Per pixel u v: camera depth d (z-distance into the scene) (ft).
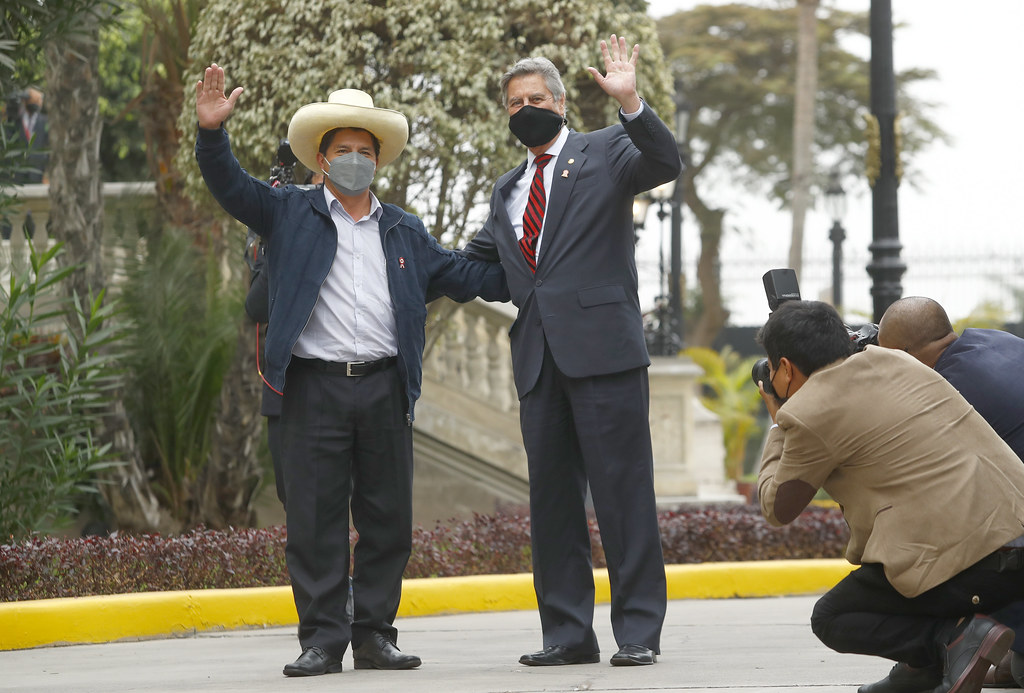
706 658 27.55
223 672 27.55
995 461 19.63
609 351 25.61
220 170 25.00
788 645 30.83
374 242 26.50
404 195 47.24
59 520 43.78
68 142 47.01
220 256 56.34
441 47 45.09
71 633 34.60
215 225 56.49
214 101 24.80
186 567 40.09
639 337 26.04
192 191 49.37
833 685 22.49
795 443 19.85
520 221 26.84
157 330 49.60
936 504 19.24
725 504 63.26
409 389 26.20
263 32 45.57
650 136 24.68
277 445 31.86
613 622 25.96
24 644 33.83
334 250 25.95
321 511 25.76
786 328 20.48
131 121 94.48
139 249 51.08
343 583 25.99
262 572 41.16
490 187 46.65
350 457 26.27
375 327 26.02
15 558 36.88
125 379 49.62
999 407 21.70
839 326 20.61
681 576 45.52
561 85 26.58
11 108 50.14
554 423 26.25
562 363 25.58
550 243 26.05
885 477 19.57
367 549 26.68
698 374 66.44
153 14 56.13
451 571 44.39
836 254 107.45
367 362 25.93
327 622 25.75
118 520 47.91
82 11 42.22
